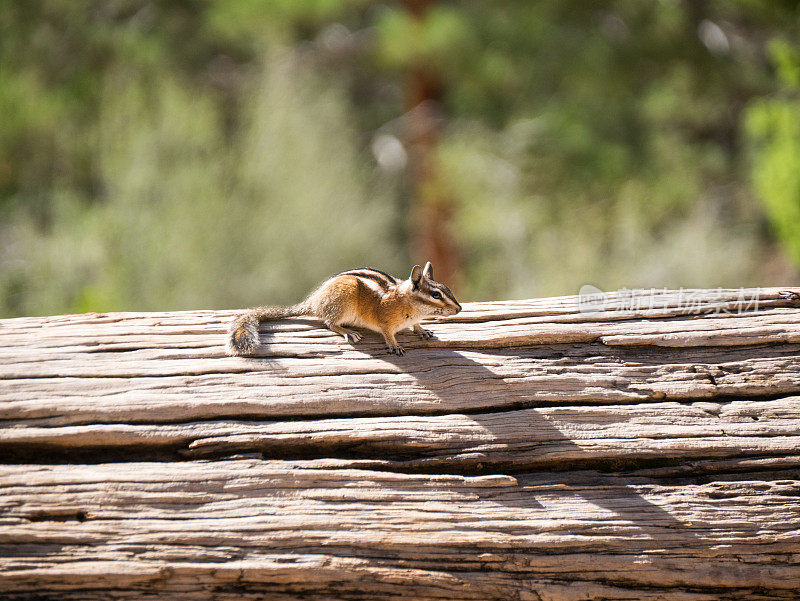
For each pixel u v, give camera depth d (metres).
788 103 20.61
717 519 7.78
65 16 35.81
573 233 31.66
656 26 33.19
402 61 32.25
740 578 7.56
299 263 30.20
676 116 36.72
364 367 8.82
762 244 34.81
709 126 39.66
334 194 31.78
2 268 28.69
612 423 8.47
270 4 31.25
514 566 7.46
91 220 27.98
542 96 35.34
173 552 7.14
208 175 29.53
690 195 34.50
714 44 34.75
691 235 31.89
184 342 8.92
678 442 8.30
